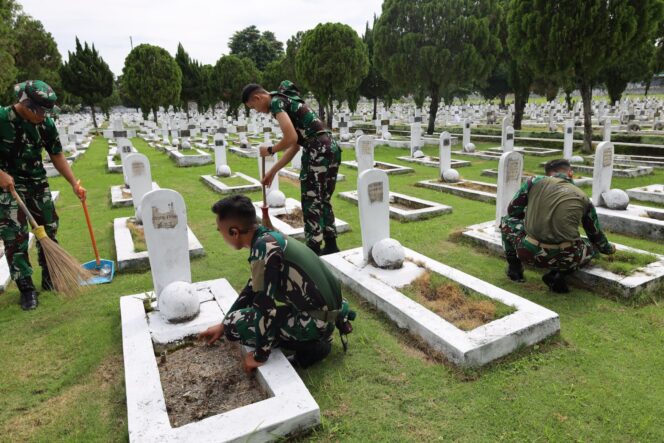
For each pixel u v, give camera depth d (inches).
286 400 99.2
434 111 722.8
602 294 157.3
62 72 1164.5
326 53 717.3
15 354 132.3
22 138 151.6
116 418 105.0
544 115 1117.7
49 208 167.0
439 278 157.8
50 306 162.1
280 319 112.0
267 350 108.2
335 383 113.4
